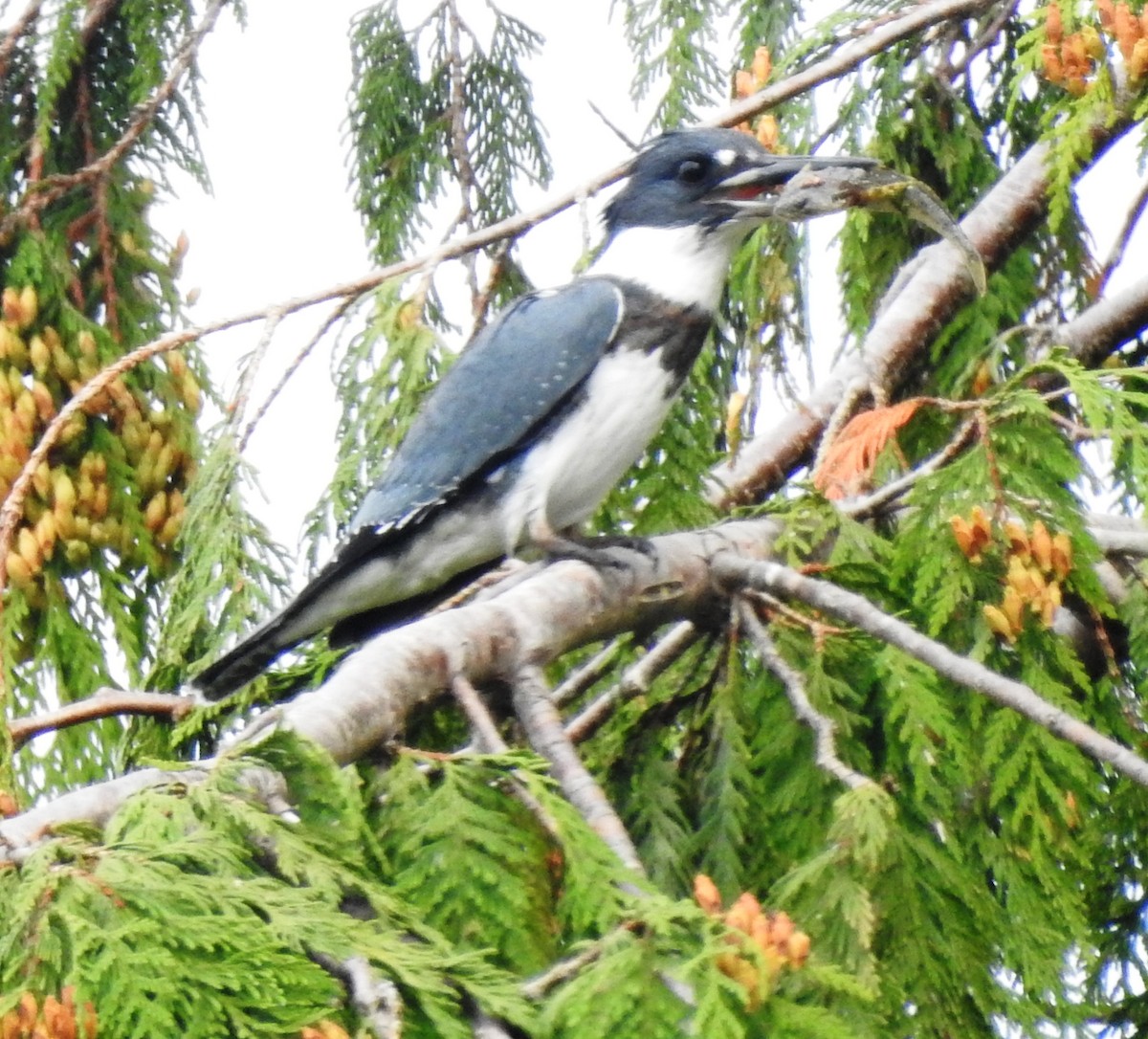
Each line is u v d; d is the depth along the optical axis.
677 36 8.76
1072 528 5.98
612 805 5.90
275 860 4.40
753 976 4.07
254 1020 3.83
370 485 7.55
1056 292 9.05
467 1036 3.94
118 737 7.92
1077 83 6.80
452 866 4.61
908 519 6.16
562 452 7.54
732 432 8.05
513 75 8.99
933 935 5.17
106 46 8.95
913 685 5.53
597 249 8.27
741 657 6.22
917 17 7.78
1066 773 5.89
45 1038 3.61
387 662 5.25
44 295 8.19
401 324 7.36
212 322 6.98
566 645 5.82
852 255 8.39
